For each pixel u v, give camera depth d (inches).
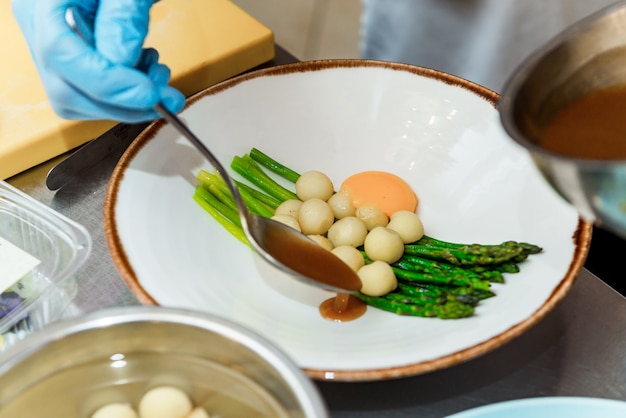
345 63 26.3
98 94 22.8
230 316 22.2
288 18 52.2
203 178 24.9
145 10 23.4
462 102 25.7
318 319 22.9
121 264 21.9
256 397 19.2
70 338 18.8
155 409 19.6
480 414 20.2
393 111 26.3
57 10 23.1
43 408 19.4
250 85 25.9
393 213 25.4
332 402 21.4
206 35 28.7
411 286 23.7
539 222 23.5
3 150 25.2
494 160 25.0
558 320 22.6
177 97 23.4
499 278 22.7
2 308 22.0
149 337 19.1
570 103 19.0
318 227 24.7
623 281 28.8
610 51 18.9
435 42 31.9
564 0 29.0
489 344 20.6
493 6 29.9
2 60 27.9
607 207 17.7
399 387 21.6
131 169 23.9
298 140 26.4
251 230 22.8
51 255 22.9
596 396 21.5
